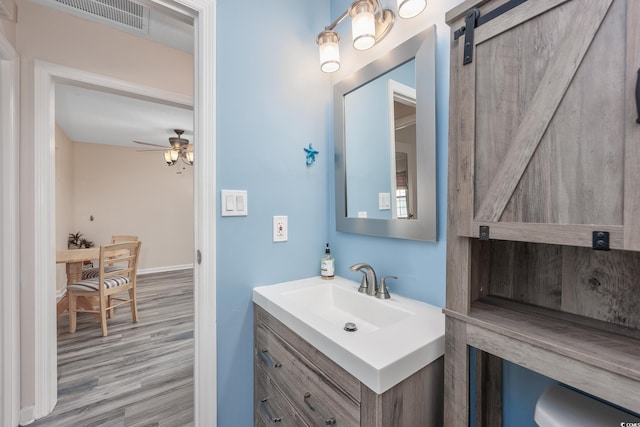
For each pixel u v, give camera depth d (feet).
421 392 2.57
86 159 16.25
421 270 3.76
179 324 9.89
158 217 18.56
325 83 5.23
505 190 2.07
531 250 2.70
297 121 4.88
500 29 2.10
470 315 2.39
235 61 4.24
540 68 1.91
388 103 4.15
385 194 4.22
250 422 4.43
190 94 7.44
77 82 5.94
